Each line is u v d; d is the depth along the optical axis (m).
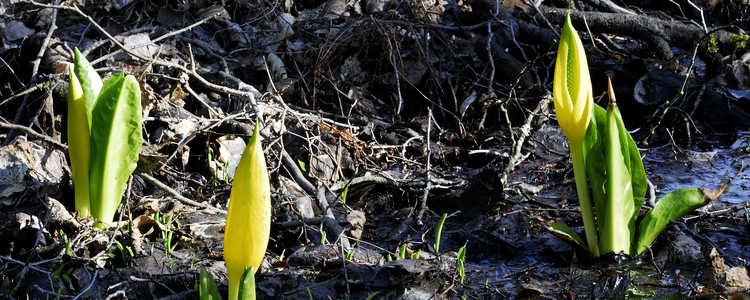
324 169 4.74
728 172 5.00
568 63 3.10
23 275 2.81
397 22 6.52
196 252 3.37
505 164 5.26
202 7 6.90
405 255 3.39
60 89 4.51
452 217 4.14
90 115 3.31
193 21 6.59
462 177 4.99
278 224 3.65
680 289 3.04
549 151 5.51
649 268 3.25
